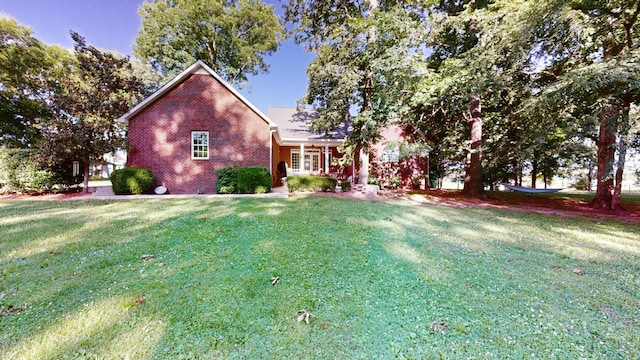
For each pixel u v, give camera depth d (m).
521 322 2.20
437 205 9.06
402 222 5.91
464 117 12.52
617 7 6.66
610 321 2.23
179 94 11.00
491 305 2.46
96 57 11.13
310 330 2.06
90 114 10.02
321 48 11.63
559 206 9.38
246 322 2.15
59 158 9.48
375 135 11.34
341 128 17.70
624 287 2.85
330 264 3.39
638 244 4.46
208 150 11.20
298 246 4.07
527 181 20.50
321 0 11.87
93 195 9.77
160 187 10.60
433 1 10.11
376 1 11.19
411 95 9.85
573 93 6.60
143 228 4.96
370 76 10.82
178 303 2.42
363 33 10.16
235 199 8.95
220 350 1.84
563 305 2.48
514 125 10.35
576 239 4.75
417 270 3.25
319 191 11.97
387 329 2.09
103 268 3.18
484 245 4.32
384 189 15.76
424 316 2.28
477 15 8.43
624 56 6.01
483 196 11.72
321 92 12.28
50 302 2.41
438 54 12.38
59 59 17.25
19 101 16.81
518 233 5.16
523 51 7.58
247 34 23.08
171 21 19.55
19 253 3.62
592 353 1.85
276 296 2.57
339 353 1.83
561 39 7.35
